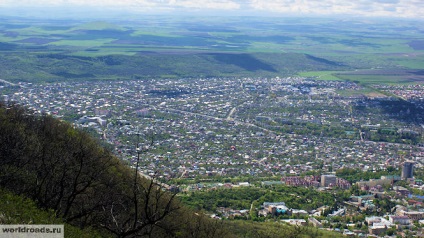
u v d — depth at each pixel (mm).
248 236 105812
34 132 90812
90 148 91812
